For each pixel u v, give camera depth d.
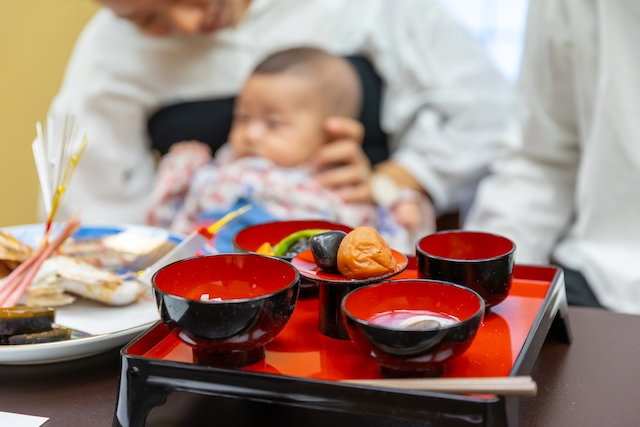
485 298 0.45
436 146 1.31
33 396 0.43
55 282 0.55
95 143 1.37
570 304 0.83
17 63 1.49
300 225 0.57
